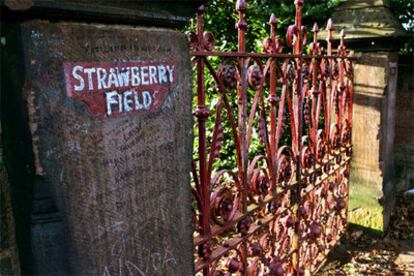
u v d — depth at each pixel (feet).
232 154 14.02
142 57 4.34
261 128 7.88
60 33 3.51
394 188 15.57
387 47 12.55
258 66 7.47
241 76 6.98
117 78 4.05
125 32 4.13
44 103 3.41
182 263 5.15
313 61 9.80
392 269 11.67
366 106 13.12
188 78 5.09
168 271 4.88
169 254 4.89
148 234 4.54
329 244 12.20
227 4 14.80
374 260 12.19
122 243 4.20
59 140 3.53
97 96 3.85
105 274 4.01
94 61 3.81
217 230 6.51
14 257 3.53
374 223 13.47
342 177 13.07
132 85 4.23
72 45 3.61
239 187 7.14
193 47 5.75
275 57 7.87
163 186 4.73
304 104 9.75
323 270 11.64
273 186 8.28
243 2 6.82
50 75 3.44
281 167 8.63
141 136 4.37
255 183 7.59
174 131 4.86
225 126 13.50
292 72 8.78
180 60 4.91
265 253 8.43
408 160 16.52
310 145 10.07
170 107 4.77
